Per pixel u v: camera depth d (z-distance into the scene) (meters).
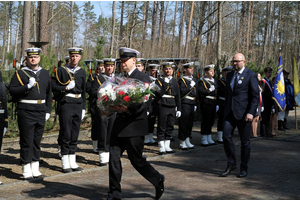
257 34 40.50
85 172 6.18
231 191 5.05
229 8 22.17
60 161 7.01
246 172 5.96
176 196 4.80
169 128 8.07
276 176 5.96
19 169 6.29
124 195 4.82
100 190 5.05
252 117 5.78
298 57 39.72
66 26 28.78
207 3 27.53
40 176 5.70
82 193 4.89
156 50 19.19
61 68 6.29
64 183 5.42
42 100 5.68
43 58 10.27
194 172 6.25
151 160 7.31
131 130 4.35
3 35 49.88
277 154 7.96
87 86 7.58
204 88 8.82
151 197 4.73
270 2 34.75
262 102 10.34
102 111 4.40
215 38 31.98
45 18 13.84
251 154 7.95
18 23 46.38
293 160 7.31
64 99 6.09
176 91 7.97
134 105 4.19
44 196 4.73
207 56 21.77
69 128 6.11
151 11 36.97
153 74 9.23
